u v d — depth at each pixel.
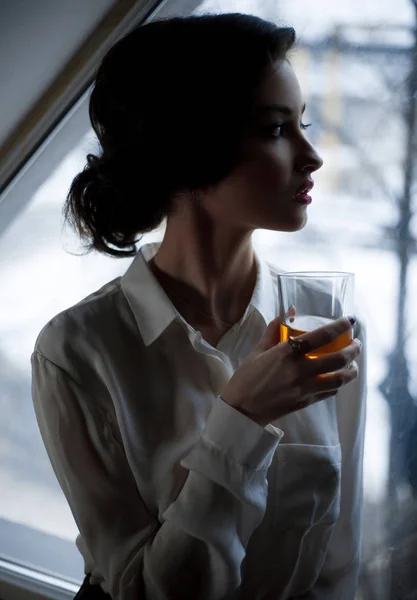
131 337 1.06
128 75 0.99
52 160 1.57
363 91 1.34
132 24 1.39
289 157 0.96
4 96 1.46
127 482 1.04
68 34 1.40
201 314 1.07
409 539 1.39
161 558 0.96
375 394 1.39
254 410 0.93
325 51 1.35
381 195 1.36
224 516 0.95
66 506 1.72
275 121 0.95
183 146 0.96
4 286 1.68
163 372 1.05
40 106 1.49
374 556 1.42
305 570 1.07
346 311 0.92
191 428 1.03
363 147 1.36
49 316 1.67
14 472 1.75
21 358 1.70
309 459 1.04
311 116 1.38
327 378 0.89
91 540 1.02
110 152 1.05
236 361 1.06
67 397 1.04
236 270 1.07
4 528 1.78
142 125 0.99
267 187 0.96
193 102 0.94
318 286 0.91
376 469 1.40
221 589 0.97
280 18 1.37
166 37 0.96
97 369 1.05
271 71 0.94
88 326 1.06
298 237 1.43
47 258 1.64
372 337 1.39
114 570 1.00
